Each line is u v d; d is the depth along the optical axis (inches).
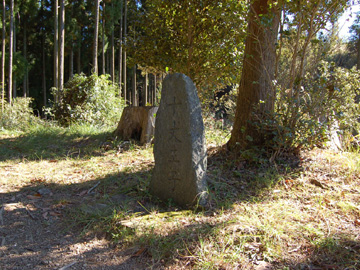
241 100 198.7
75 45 858.1
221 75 275.7
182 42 273.6
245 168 178.1
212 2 251.9
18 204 137.9
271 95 191.5
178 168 137.1
